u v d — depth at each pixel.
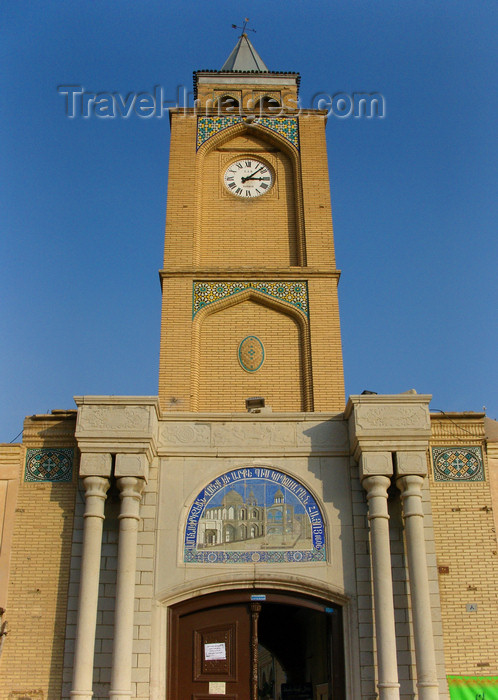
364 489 14.17
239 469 14.39
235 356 18.33
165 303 18.58
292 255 19.78
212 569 13.68
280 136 20.86
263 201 20.39
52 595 13.74
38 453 14.73
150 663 13.11
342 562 13.77
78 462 14.62
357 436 13.80
